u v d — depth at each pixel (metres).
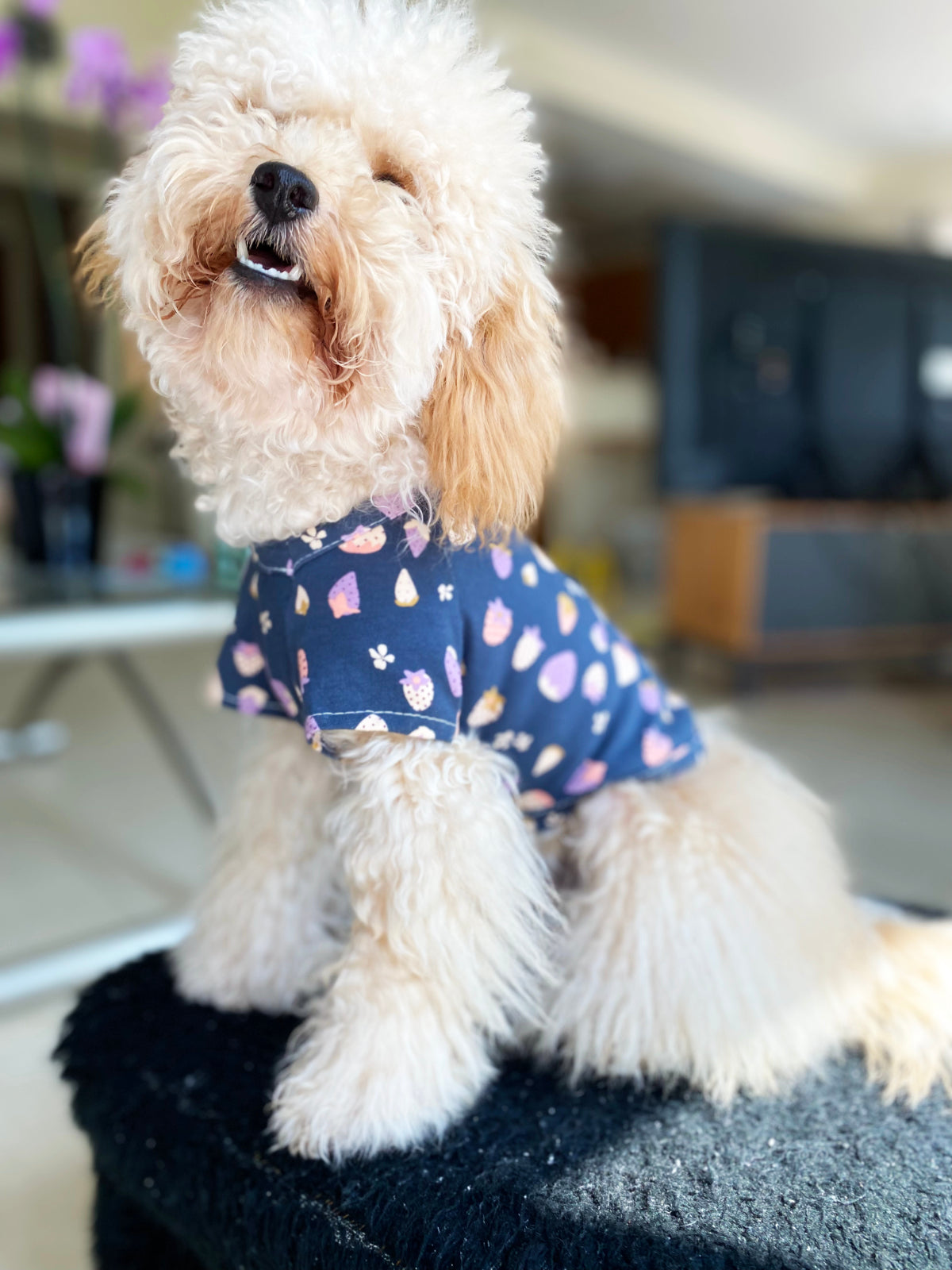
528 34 4.00
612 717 0.93
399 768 0.80
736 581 3.46
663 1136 0.83
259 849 0.97
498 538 0.86
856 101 4.69
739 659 3.51
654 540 5.65
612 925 0.89
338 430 0.78
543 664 0.88
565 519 6.24
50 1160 1.16
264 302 0.73
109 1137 0.87
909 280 3.63
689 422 3.41
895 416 3.70
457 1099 0.83
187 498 2.70
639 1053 0.88
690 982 0.87
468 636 0.84
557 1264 0.68
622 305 7.12
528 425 0.83
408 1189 0.75
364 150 0.77
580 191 5.47
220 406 0.77
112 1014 0.98
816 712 3.38
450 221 0.77
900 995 0.97
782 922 0.90
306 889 0.98
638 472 6.45
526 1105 0.86
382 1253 0.70
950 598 3.82
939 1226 0.73
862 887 1.93
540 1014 0.90
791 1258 0.69
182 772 1.97
